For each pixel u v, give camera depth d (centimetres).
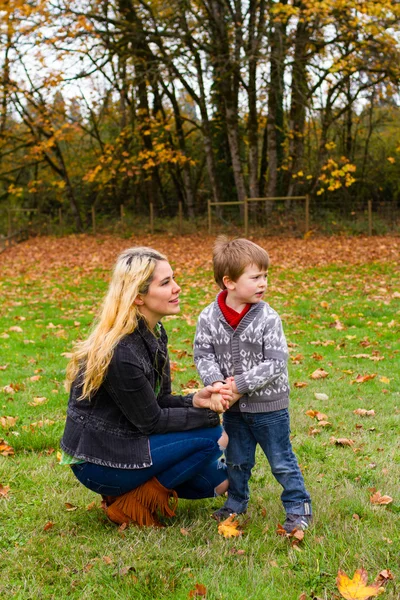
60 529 310
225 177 2736
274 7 1764
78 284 1322
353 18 1811
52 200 3052
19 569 272
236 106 2273
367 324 841
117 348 291
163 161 2425
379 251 1653
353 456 403
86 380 292
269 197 2277
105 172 2581
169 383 330
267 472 380
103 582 260
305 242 1945
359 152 2822
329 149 2288
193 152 2966
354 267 1411
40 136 2527
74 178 2952
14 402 526
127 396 290
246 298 302
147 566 268
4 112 2339
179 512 328
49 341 779
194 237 2225
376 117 2794
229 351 305
